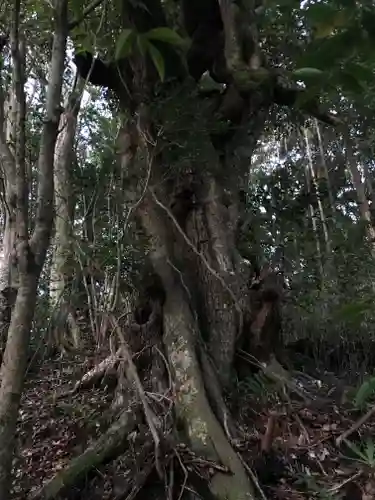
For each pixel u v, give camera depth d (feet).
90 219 20.53
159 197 18.03
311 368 22.58
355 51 6.57
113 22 17.87
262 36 22.75
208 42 19.95
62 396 19.24
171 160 17.69
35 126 19.07
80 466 12.01
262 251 21.29
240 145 20.22
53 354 25.30
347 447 14.23
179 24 20.49
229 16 19.44
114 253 17.67
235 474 11.68
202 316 17.49
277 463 13.19
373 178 32.60
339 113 20.97
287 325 24.50
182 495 11.83
